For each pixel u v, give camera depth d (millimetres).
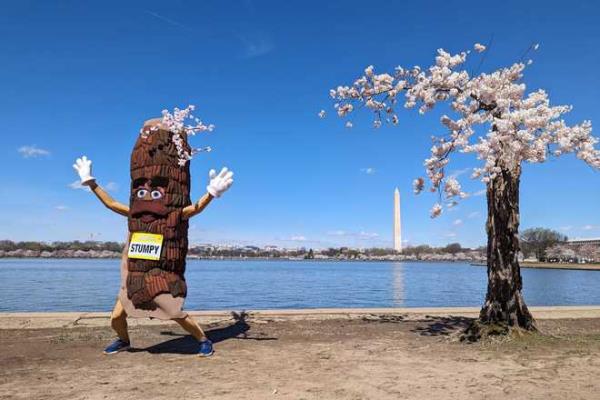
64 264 139625
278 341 10695
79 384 7387
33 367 8438
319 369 8242
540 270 115000
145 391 7023
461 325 12711
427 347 9969
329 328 12383
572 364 8477
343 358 9039
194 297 36906
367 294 40500
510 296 10484
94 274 73688
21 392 6988
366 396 6797
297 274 88562
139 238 9258
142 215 9312
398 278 73375
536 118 9164
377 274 90438
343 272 101500
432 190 11070
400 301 33406
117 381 7551
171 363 8703
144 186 9367
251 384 7363
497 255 10602
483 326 10461
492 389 7105
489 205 10812
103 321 12883
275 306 29484
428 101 10758
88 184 9680
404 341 10625
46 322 12656
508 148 9477
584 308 15789
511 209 10594
